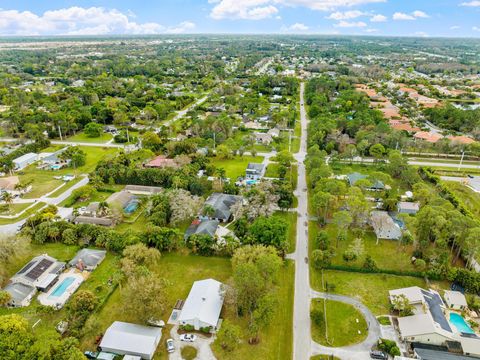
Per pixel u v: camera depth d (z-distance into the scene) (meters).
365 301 73.12
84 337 62.69
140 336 60.66
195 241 87.06
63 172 137.88
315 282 78.75
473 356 59.19
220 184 121.25
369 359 59.75
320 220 101.69
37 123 184.50
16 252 79.25
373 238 96.94
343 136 164.00
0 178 125.25
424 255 86.44
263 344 62.38
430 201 101.62
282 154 140.38
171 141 157.75
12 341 54.16
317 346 62.19
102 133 187.75
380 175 118.00
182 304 70.81
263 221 87.94
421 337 62.44
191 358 59.31
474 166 148.25
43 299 72.19
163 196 104.94
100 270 81.19
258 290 65.12
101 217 101.69
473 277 75.38
